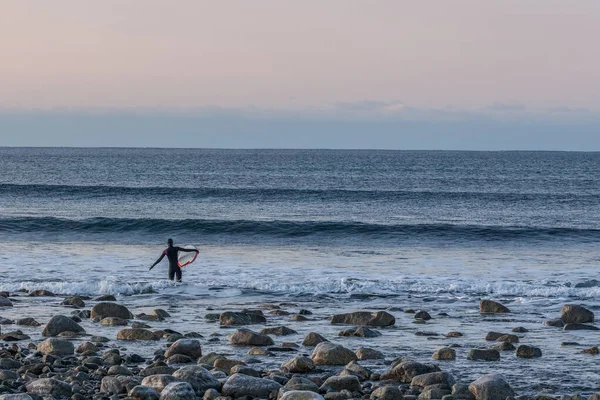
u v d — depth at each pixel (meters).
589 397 12.11
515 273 30.95
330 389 12.39
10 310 21.38
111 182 95.94
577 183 104.94
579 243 42.12
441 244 41.31
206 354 15.05
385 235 43.88
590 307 23.20
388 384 13.16
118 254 35.59
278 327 18.34
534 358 15.72
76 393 11.91
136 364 14.53
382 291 25.95
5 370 13.09
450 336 18.19
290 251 37.72
